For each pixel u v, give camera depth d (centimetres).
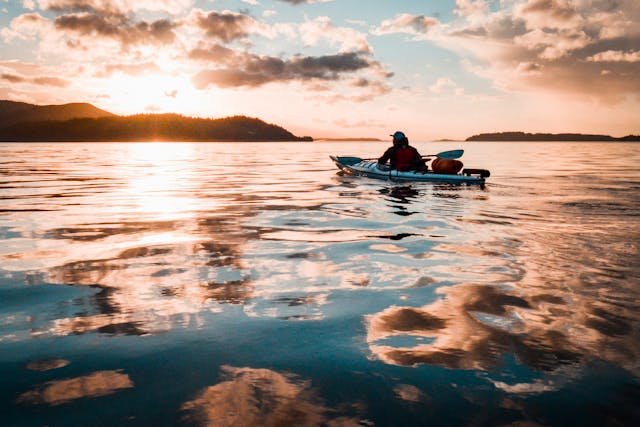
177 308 235
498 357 177
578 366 169
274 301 246
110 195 804
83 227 484
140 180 1157
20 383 159
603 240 400
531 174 1310
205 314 226
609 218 526
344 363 173
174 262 333
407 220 526
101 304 242
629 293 253
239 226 491
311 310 232
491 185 953
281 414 139
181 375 164
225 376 163
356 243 399
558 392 151
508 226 478
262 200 729
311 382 159
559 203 662
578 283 273
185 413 140
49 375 164
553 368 167
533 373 164
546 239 407
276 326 211
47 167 1816
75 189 912
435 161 1069
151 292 262
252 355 181
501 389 153
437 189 878
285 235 438
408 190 866
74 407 143
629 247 371
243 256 352
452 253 358
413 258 343
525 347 185
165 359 177
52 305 240
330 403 145
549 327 206
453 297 250
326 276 295
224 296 255
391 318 220
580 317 218
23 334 202
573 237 415
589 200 696
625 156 3041
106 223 511
